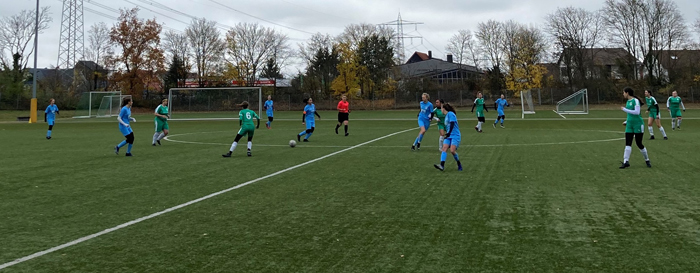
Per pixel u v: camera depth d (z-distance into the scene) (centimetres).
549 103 5894
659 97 5688
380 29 7494
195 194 797
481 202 710
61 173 1041
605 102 5819
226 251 492
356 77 6488
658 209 648
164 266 449
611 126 2622
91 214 661
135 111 5731
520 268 432
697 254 462
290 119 4181
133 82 5956
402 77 6950
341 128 2734
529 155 1289
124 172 1051
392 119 3941
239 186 867
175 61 6569
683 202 688
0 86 5300
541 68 6284
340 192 801
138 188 856
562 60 6631
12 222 619
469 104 6012
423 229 566
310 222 605
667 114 4122
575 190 792
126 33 5872
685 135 1858
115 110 5191
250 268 441
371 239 528
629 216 614
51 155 1402
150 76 5988
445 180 908
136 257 476
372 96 6544
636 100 1014
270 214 651
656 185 823
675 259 450
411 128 2678
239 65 6788
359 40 6625
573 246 494
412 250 488
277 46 6912
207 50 6612
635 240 511
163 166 1145
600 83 6009
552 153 1328
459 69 8075
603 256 461
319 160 1231
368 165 1129
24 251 498
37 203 734
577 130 2295
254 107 5022
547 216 621
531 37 6544
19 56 6050
